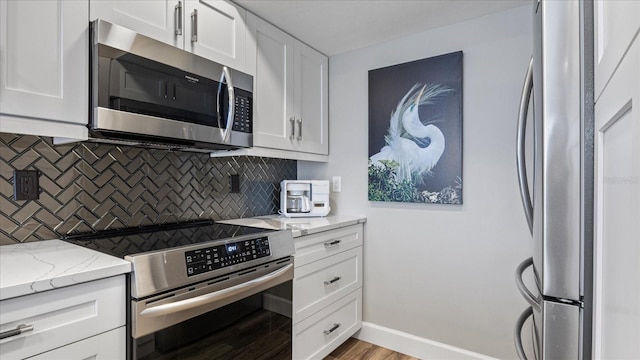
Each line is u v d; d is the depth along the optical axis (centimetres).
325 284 207
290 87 224
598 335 64
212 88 165
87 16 126
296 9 192
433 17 203
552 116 74
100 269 104
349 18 204
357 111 251
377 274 241
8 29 107
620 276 48
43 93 115
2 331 87
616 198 51
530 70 109
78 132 125
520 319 116
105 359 106
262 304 162
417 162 221
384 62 238
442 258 215
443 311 215
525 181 114
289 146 223
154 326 117
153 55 141
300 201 245
